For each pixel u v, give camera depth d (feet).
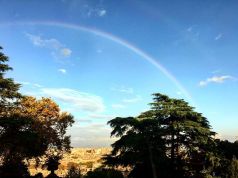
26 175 120.26
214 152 118.32
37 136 104.12
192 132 118.01
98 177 108.06
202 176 118.01
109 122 107.24
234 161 109.29
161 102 123.03
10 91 111.34
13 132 100.32
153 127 109.09
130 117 106.93
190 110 121.19
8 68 112.47
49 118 150.00
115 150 106.32
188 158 124.06
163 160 108.06
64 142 150.30
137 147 105.50
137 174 111.14
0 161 113.70
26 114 141.69
